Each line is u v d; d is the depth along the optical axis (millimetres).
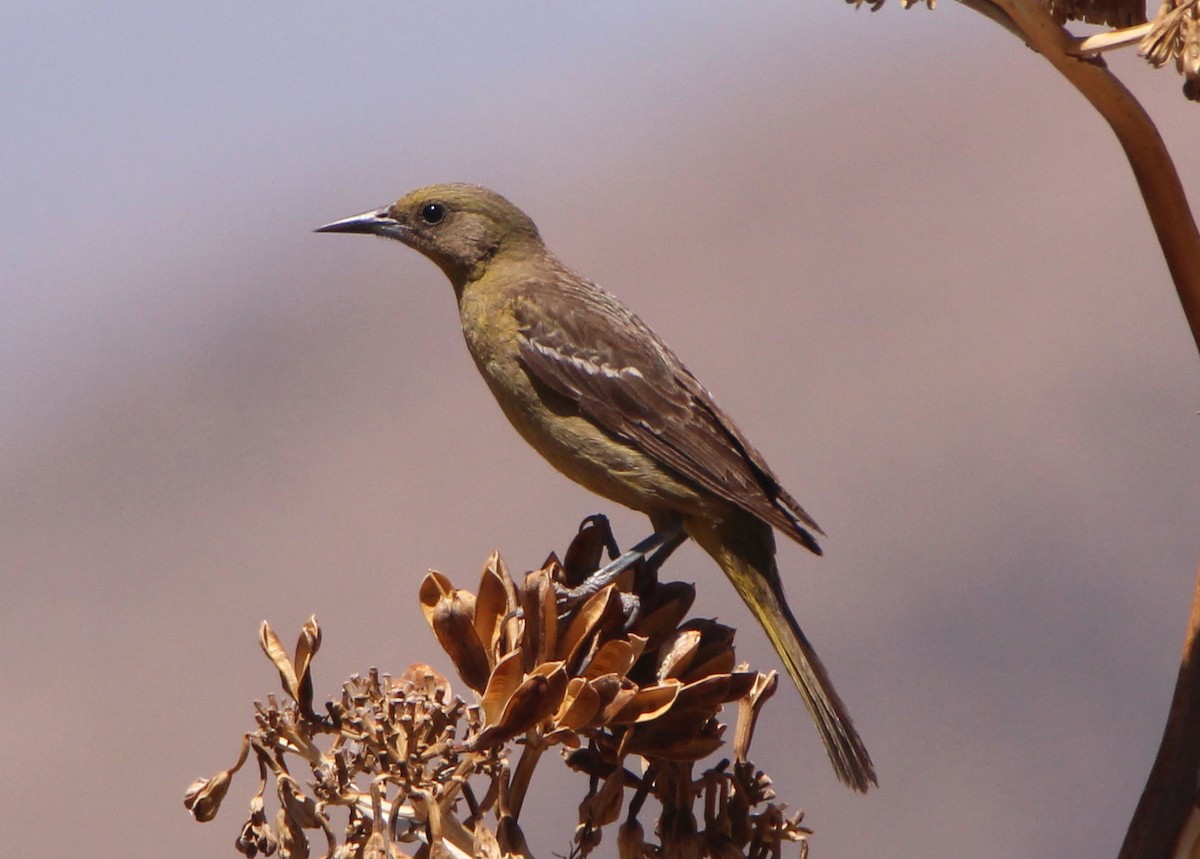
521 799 6918
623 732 7512
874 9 7711
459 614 7133
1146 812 7148
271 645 7004
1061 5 7883
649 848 7656
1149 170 7156
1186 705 7156
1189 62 6816
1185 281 7230
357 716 6910
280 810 6879
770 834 7633
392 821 6742
